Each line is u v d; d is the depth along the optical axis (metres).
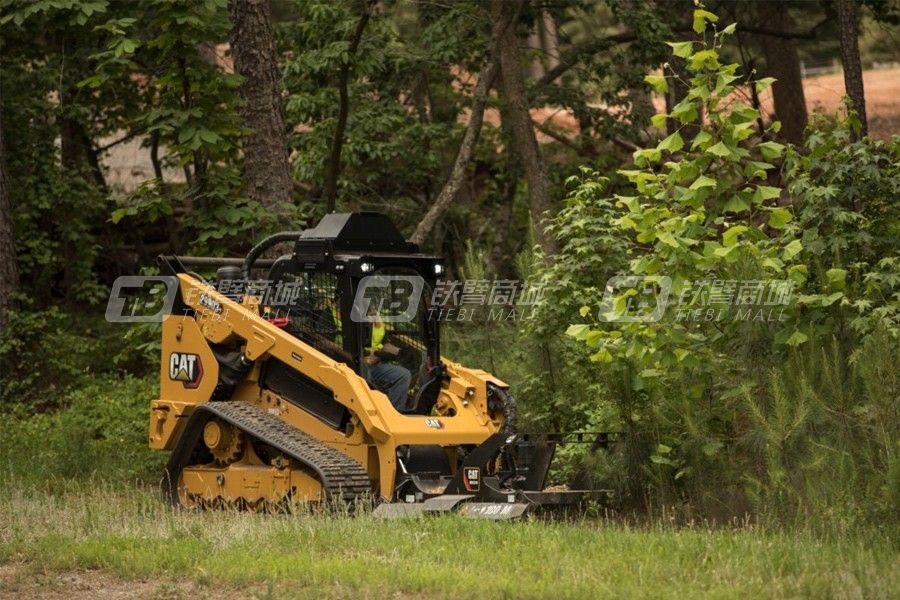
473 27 44.75
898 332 19.50
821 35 52.12
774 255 21.30
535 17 48.28
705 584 15.24
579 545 17.62
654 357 21.33
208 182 31.20
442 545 17.83
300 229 32.12
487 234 52.19
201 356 24.80
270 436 22.66
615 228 25.61
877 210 22.67
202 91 30.67
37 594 16.00
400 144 46.34
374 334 23.14
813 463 19.58
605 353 21.36
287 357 23.23
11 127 42.47
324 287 23.59
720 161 21.05
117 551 17.92
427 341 23.78
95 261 50.53
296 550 17.97
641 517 22.47
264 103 32.47
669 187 21.17
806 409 19.73
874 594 14.53
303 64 42.09
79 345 38.50
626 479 23.05
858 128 22.48
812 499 19.42
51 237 46.22
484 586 15.04
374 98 46.88
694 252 20.62
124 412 33.06
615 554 16.89
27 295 40.72
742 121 20.33
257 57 32.44
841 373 20.70
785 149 22.94
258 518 21.39
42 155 43.09
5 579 16.81
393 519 19.95
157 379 36.38
